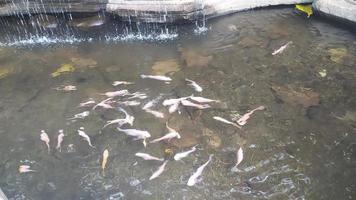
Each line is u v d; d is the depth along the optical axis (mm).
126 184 2145
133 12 3635
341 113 2568
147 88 2885
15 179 2221
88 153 2363
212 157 2277
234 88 2840
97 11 3781
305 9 3875
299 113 2580
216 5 3756
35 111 2715
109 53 3369
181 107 2672
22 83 3018
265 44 3371
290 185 2090
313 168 2188
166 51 3355
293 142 2361
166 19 3646
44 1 3760
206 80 2939
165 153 2322
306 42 3385
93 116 2646
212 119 2562
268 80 2912
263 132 2443
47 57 3355
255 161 2242
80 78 3043
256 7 3932
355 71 2980
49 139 2482
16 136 2512
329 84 2848
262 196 2033
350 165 2193
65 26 3799
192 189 2090
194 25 3732
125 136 2467
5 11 3818
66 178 2209
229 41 3447
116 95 2818
